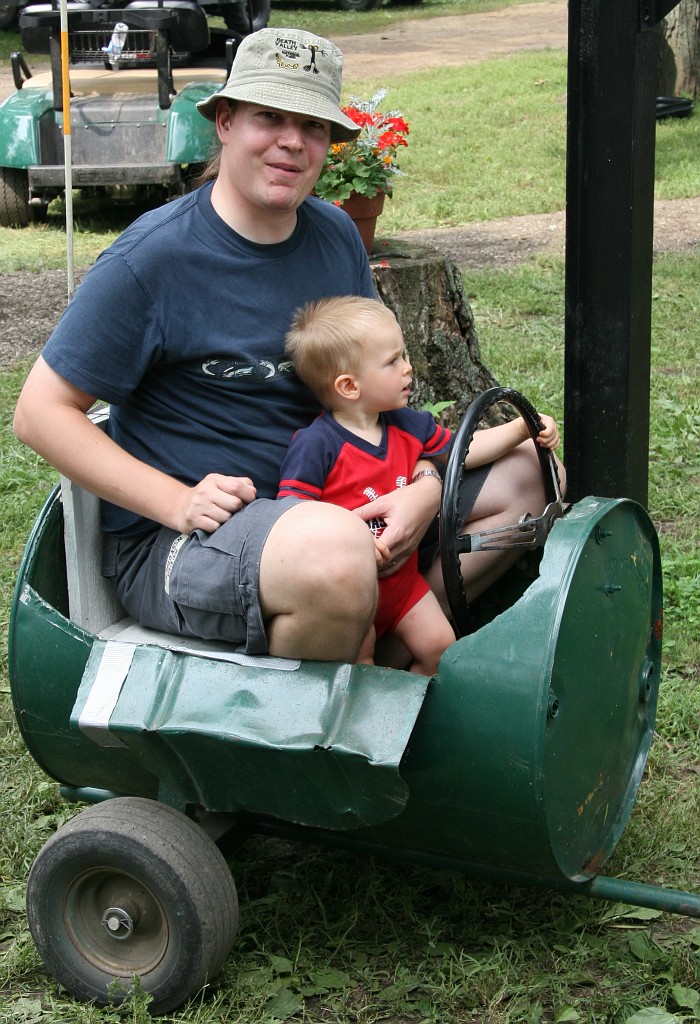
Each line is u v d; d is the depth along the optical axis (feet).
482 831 7.65
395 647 9.11
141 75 37.27
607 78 11.03
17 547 15.90
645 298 11.89
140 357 8.32
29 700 8.61
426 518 8.43
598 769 8.22
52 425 8.18
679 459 18.11
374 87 60.90
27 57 76.48
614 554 8.21
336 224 9.29
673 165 43.19
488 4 95.96
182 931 7.91
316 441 8.41
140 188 42.65
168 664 7.89
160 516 8.21
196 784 8.06
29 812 10.60
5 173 37.40
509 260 31.71
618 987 8.26
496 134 49.21
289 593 7.47
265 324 8.57
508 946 8.66
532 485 9.23
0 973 8.71
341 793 7.52
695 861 9.62
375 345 8.28
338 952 8.70
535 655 7.20
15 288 30.63
